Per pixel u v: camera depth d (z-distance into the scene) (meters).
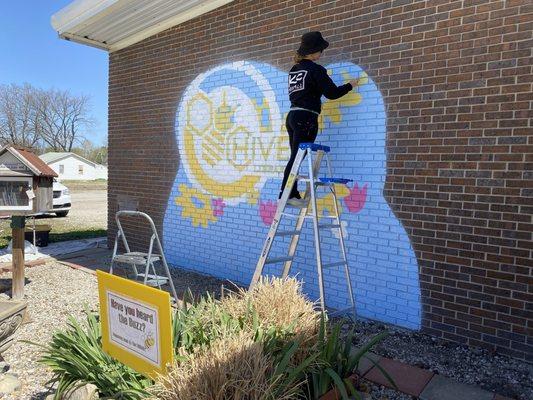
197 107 6.58
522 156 3.75
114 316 2.54
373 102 4.65
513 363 3.73
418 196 4.36
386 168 4.57
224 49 6.17
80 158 57.28
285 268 4.61
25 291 5.79
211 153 6.41
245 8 5.87
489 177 3.93
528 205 3.73
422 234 4.34
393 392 3.19
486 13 3.90
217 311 3.11
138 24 6.93
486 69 3.91
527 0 3.68
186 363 2.38
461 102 4.06
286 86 5.45
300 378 2.62
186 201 6.82
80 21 6.79
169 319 2.23
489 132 3.91
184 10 6.46
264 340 2.66
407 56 4.39
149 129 7.39
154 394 2.31
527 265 3.74
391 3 4.48
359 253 4.80
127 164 7.84
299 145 4.16
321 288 3.92
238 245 6.10
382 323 4.62
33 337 4.32
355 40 4.77
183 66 6.77
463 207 4.08
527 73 3.70
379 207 4.63
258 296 3.32
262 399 2.14
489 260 3.94
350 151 4.85
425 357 3.82
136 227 7.71
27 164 5.61
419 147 4.33
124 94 7.84
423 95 4.29
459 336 4.11
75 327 3.16
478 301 4.01
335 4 4.93
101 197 25.12
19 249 5.43
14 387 3.31
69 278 6.42
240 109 5.99
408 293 4.45
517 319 3.80
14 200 5.66
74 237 9.70
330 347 2.79
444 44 4.14
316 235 3.98
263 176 5.75
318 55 4.48
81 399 2.69
